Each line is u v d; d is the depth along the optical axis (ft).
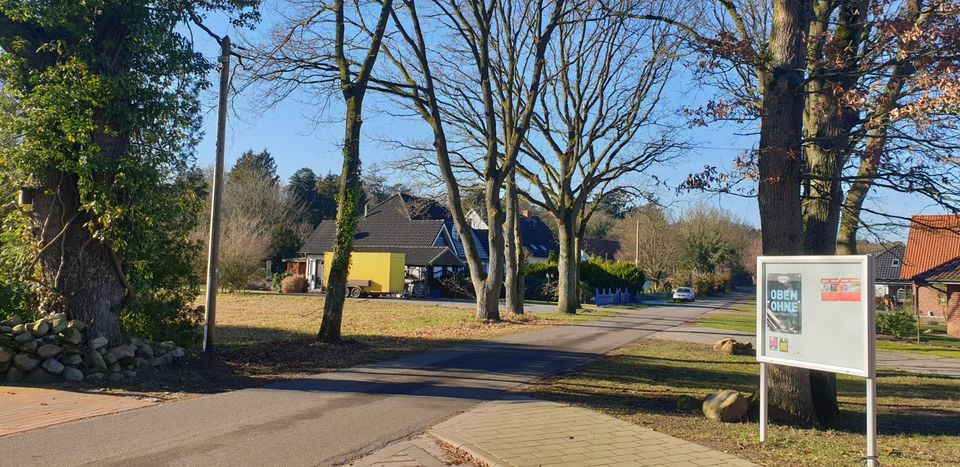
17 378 31.78
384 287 144.15
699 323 98.22
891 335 100.42
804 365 22.54
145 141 37.70
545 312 109.70
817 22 33.04
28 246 35.76
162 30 36.86
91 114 35.01
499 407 30.58
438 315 91.45
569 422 27.35
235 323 70.85
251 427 25.38
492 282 81.25
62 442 22.34
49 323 33.01
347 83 53.06
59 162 34.91
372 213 184.14
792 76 29.78
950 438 27.96
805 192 31.94
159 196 38.14
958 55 24.67
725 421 28.73
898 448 25.35
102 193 35.22
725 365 50.08
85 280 35.73
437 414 28.71
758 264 24.30
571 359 50.24
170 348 37.55
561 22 71.10
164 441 22.91
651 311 131.64
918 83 25.29
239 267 131.75
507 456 21.71
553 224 269.64
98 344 34.17
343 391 33.68
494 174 80.84
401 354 48.96
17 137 35.12
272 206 210.38
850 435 27.40
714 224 230.89
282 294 143.95
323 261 161.99
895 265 169.58
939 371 56.08
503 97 88.58
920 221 29.50
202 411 27.91
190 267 43.47
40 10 33.81
